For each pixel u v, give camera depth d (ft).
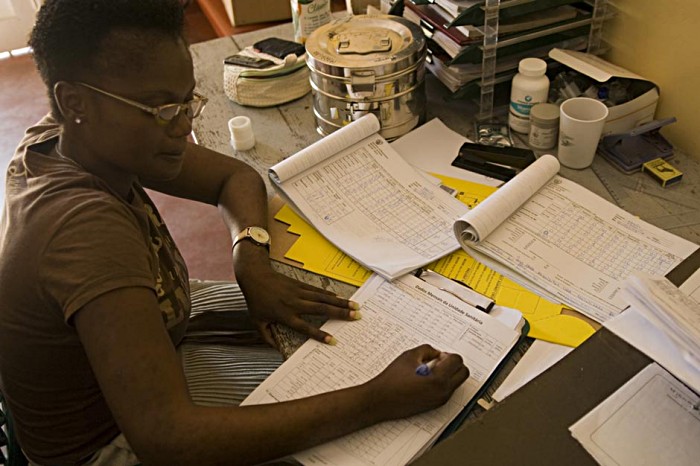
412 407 2.43
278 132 4.28
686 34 3.52
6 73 10.20
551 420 2.26
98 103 2.48
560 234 3.16
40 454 3.14
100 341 2.35
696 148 3.72
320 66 3.80
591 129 3.44
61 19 2.32
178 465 2.37
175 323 3.19
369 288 3.03
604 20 4.03
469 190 3.56
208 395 3.30
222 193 3.67
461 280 3.02
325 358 2.74
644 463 2.12
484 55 3.86
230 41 5.42
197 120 4.46
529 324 2.77
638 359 2.44
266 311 3.04
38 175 2.70
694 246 3.03
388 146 3.78
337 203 3.47
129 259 2.45
